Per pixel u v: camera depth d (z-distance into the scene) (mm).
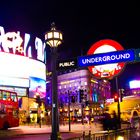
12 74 66188
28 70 69438
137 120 24078
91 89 133625
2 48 65188
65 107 127250
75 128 44688
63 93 141375
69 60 14141
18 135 30578
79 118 84375
